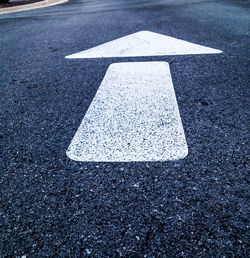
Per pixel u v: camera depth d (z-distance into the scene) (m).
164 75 2.18
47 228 0.96
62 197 1.09
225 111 1.58
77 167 1.25
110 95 1.93
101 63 2.65
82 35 4.00
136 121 1.56
